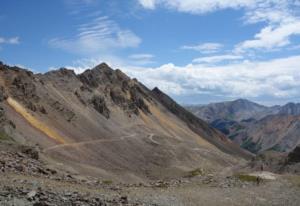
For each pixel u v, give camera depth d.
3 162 44.91
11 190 29.81
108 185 48.03
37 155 76.31
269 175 70.00
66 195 31.75
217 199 48.69
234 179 65.25
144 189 48.25
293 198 55.66
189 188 53.94
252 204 49.59
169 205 39.53
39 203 26.98
